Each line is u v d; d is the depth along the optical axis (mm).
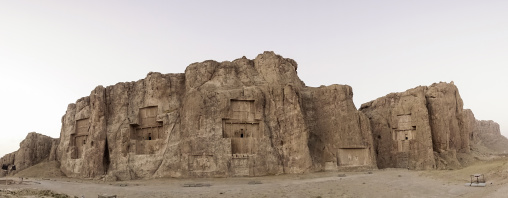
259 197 34531
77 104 66562
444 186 35656
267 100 57406
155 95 58906
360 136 59031
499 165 38719
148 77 60781
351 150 58781
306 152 53938
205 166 52562
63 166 64188
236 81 58656
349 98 61219
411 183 39406
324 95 61438
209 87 57250
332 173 53125
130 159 56250
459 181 37344
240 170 52562
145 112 59969
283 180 47406
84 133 63656
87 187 43938
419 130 61312
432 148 60188
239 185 43438
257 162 53156
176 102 58531
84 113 64250
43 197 29922
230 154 53031
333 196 33938
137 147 57688
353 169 56844
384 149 65438
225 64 59844
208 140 53469
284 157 54500
